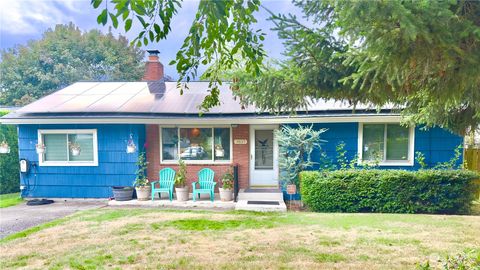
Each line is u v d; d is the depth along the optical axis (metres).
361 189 6.99
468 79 2.03
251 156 8.99
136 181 8.44
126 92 10.23
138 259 4.04
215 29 2.08
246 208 7.26
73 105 8.80
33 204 8.05
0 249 4.45
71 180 8.76
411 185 6.82
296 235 5.05
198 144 9.07
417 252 4.20
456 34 1.83
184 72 2.68
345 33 2.00
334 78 2.97
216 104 3.82
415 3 1.72
